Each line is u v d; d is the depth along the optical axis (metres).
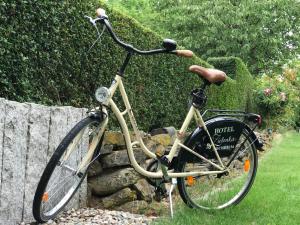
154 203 4.70
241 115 4.43
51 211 3.42
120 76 3.71
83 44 4.95
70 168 3.44
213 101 10.20
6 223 3.39
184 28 24.69
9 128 3.39
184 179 4.22
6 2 3.81
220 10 23.50
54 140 3.90
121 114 3.72
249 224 3.97
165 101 7.35
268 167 8.10
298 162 8.95
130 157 3.86
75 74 4.88
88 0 5.00
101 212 4.16
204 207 4.31
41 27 4.27
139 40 6.29
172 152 4.08
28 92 4.13
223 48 23.64
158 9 26.03
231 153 4.39
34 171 3.67
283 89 17.45
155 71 6.95
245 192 4.56
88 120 3.42
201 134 4.19
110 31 3.60
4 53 3.83
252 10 23.89
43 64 4.35
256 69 25.14
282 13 24.55
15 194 3.48
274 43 24.34
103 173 4.62
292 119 21.33
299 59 25.81
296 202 4.96
